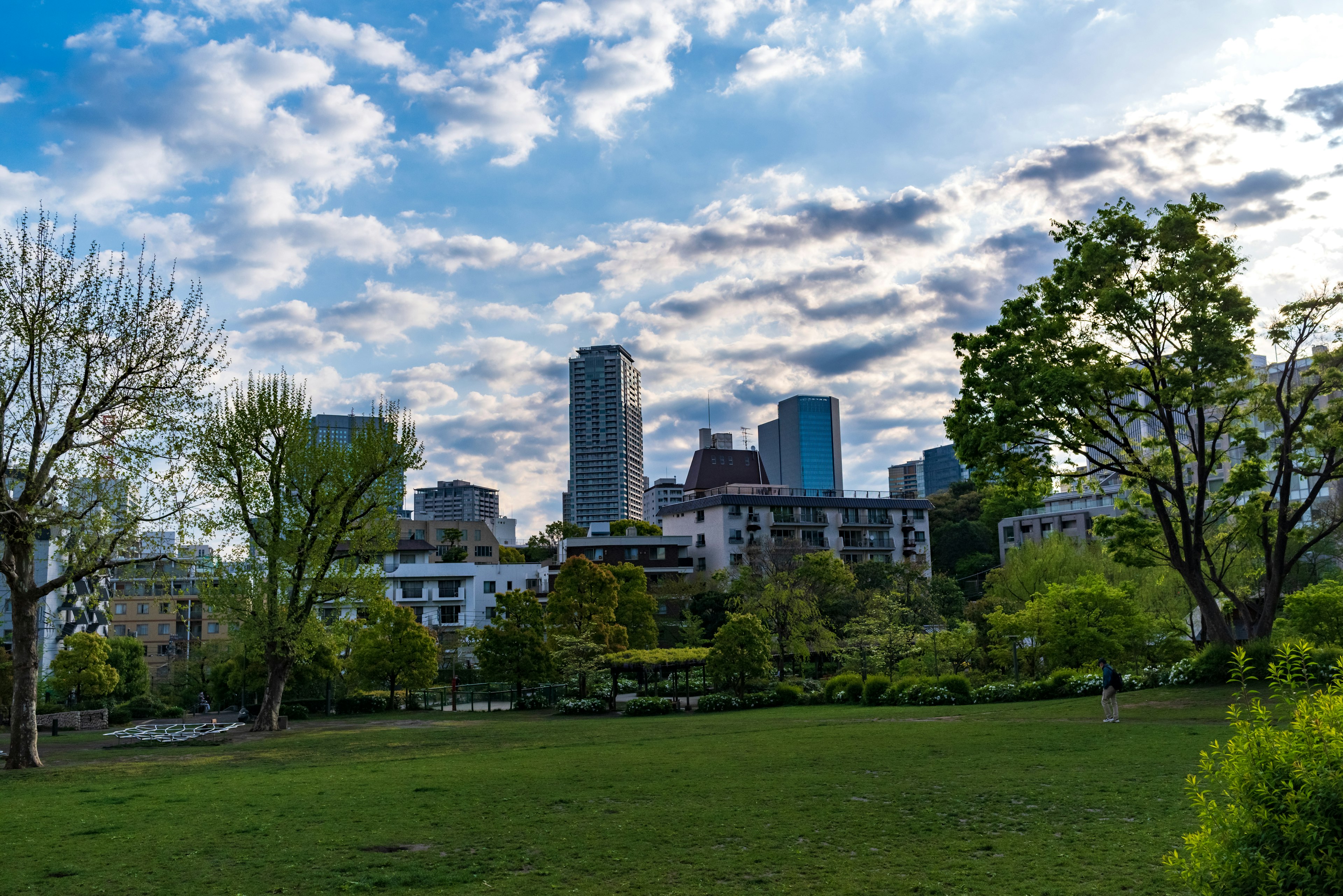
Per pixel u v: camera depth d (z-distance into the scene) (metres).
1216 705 25.94
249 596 36.00
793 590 57.28
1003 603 52.03
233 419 36.59
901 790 14.82
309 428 38.19
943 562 107.06
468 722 40.12
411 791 16.64
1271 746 6.11
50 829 13.67
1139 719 24.47
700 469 119.88
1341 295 30.72
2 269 24.66
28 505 24.12
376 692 54.72
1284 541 31.77
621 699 53.53
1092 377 30.94
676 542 93.81
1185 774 14.91
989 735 22.28
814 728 27.47
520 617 52.31
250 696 53.28
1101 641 36.91
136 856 11.65
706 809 13.80
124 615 94.50
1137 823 11.63
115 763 24.28
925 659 46.66
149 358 26.25
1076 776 15.27
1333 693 6.30
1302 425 31.84
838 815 12.97
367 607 40.69
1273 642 29.30
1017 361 32.69
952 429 35.19
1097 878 9.30
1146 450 38.00
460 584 86.81
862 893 9.17
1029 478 35.28
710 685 51.31
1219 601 39.22
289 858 11.36
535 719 41.31
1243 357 30.59
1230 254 29.98
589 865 10.65
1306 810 5.70
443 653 70.38
